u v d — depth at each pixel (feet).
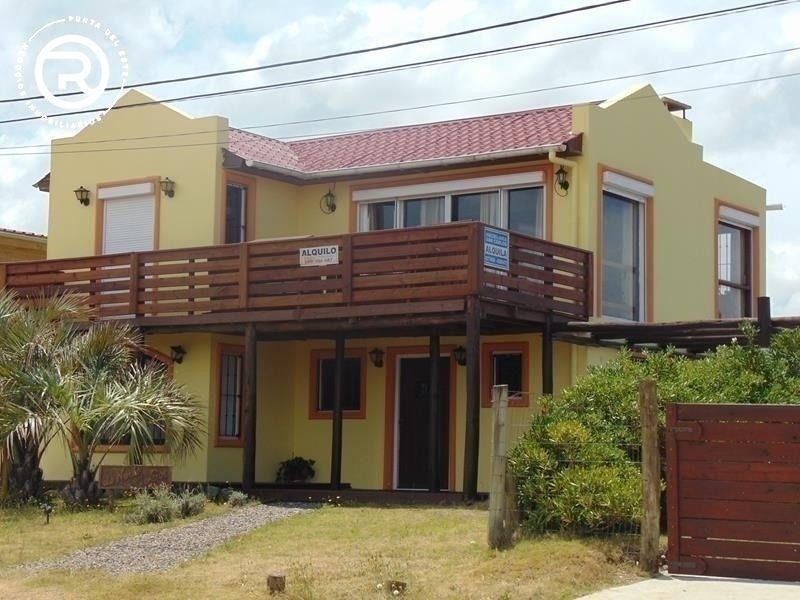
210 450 65.00
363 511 50.80
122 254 65.05
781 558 35.58
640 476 39.88
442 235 54.80
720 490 36.29
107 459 67.05
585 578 35.27
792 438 35.78
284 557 40.88
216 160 66.23
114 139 70.90
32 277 67.77
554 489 40.16
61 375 54.75
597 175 61.82
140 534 47.26
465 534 43.09
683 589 34.24
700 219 72.23
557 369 61.26
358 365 68.54
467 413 53.06
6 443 53.78
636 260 66.39
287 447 69.72
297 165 70.74
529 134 64.75
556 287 58.70
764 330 53.06
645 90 67.21
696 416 36.73
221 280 61.52
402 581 34.96
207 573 39.04
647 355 47.37
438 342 61.41
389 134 74.08
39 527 49.32
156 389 56.29
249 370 60.18
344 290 57.41
